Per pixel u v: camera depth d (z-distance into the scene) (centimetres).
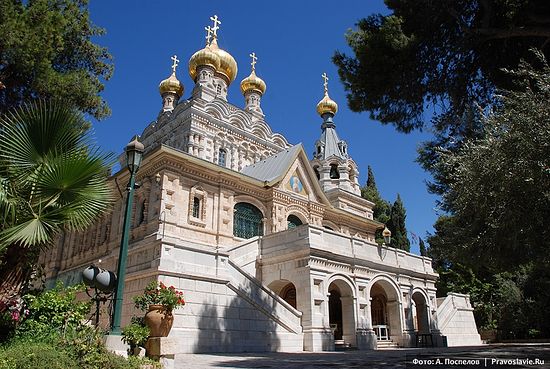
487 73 1836
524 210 1318
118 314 985
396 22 1672
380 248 2572
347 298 2261
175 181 2697
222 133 3972
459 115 1848
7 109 1834
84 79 1936
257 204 3133
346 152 4884
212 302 1772
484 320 3894
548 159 1202
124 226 1060
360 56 1741
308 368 1060
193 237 2673
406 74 1773
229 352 1731
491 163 1334
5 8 1634
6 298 1069
